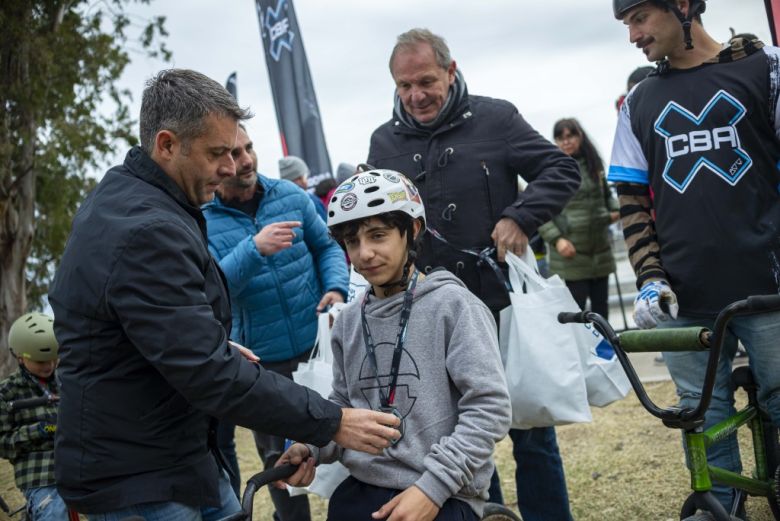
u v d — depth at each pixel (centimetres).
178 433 190
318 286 363
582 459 447
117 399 183
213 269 199
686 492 375
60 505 322
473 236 291
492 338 212
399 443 206
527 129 297
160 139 191
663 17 266
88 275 179
